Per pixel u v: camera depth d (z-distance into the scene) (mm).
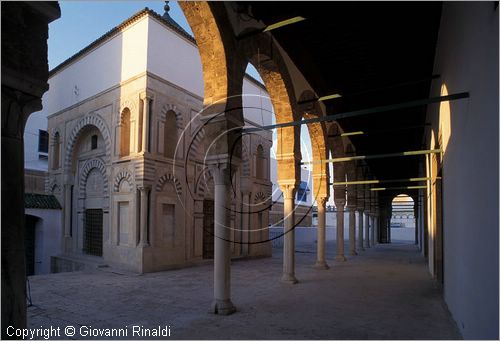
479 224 3213
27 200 12289
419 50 6281
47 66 2928
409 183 22000
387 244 24469
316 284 8055
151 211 10078
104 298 6617
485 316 3000
